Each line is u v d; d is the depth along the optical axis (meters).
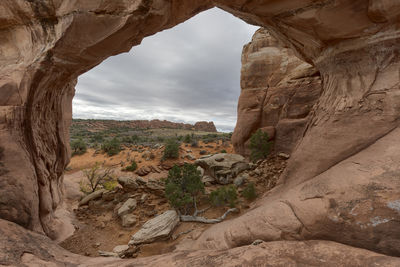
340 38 6.92
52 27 6.58
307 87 17.11
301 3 6.09
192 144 35.00
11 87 6.96
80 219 12.06
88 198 14.16
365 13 5.75
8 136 6.71
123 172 25.08
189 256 4.84
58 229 9.34
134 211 12.48
